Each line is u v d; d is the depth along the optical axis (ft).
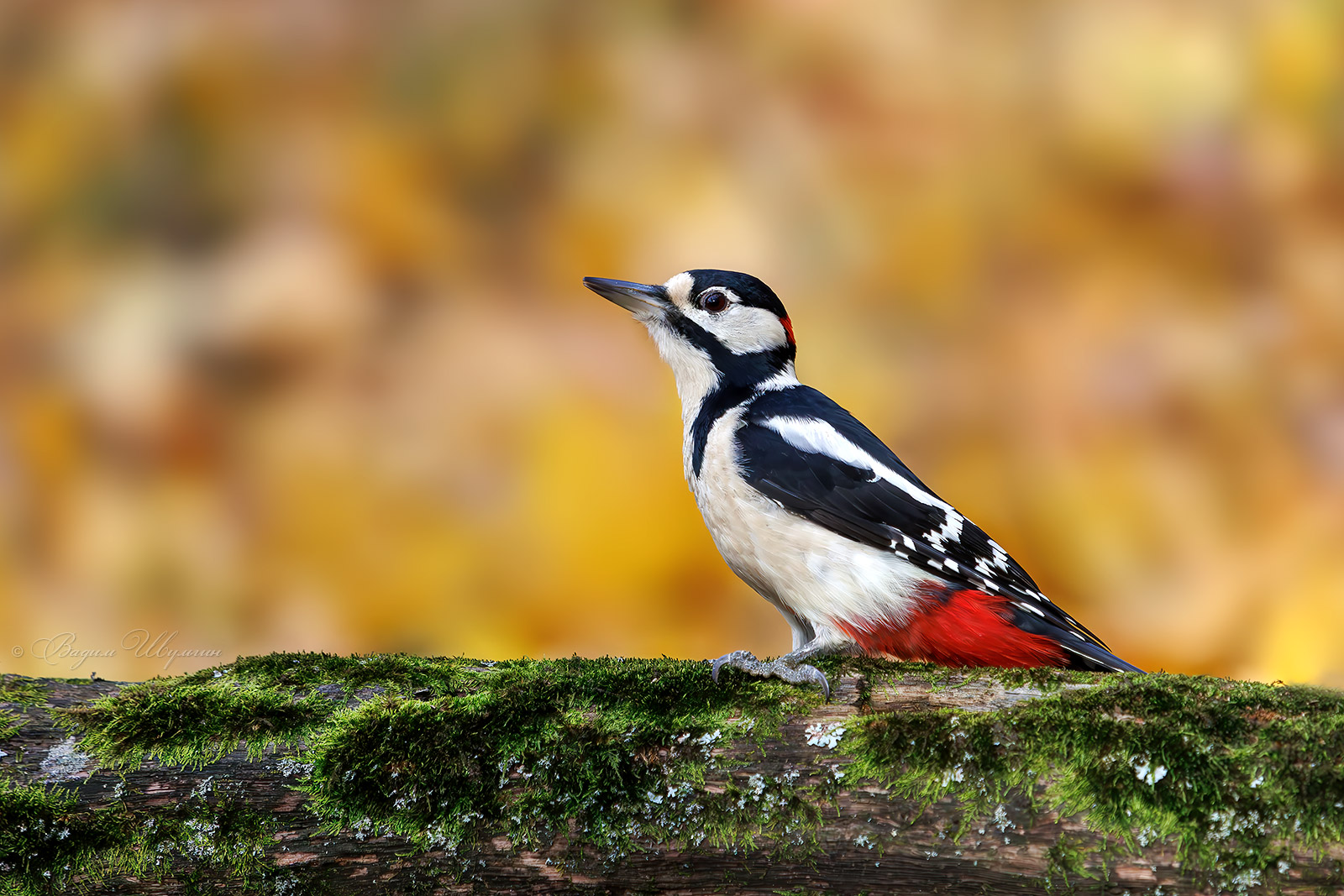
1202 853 19.06
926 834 19.08
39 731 19.13
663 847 19.11
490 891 19.12
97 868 19.11
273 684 19.17
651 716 19.13
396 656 19.21
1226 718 19.08
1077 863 19.07
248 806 19.12
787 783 19.11
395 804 19.11
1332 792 19.04
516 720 19.13
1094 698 19.11
